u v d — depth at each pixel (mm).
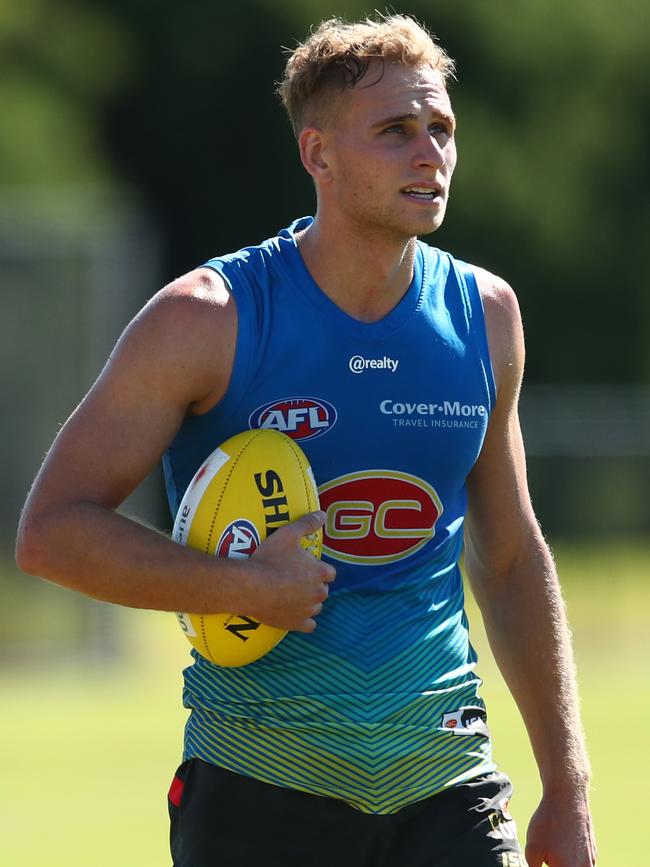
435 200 12602
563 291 118688
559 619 14023
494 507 14023
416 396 12930
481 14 116625
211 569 11969
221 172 113938
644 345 120688
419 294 13109
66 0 107438
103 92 108625
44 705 45188
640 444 72750
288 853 12703
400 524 12961
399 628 12883
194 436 12969
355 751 12609
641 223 120938
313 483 12531
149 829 28141
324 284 12883
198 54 111562
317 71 12711
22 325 54062
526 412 82062
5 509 53781
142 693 47781
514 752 35812
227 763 12812
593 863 13375
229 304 12555
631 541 72125
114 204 104938
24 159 100188
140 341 12359
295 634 12719
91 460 12242
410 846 12781
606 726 40500
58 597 53781
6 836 27547
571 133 119250
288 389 12695
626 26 120875
